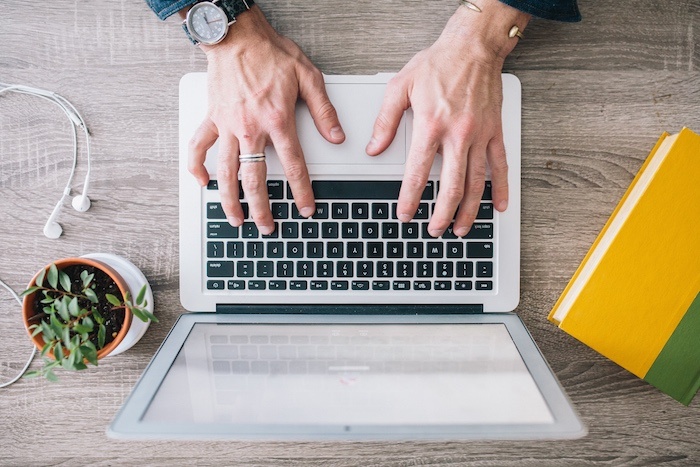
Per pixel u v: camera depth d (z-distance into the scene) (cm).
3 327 75
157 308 74
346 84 70
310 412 54
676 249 67
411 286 70
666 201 67
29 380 74
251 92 67
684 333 68
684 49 73
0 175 75
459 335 68
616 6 73
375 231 70
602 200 73
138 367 74
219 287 71
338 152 70
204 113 71
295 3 73
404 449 74
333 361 63
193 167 69
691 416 73
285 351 66
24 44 74
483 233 70
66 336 60
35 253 75
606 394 74
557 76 73
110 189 74
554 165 73
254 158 67
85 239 75
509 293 71
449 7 73
